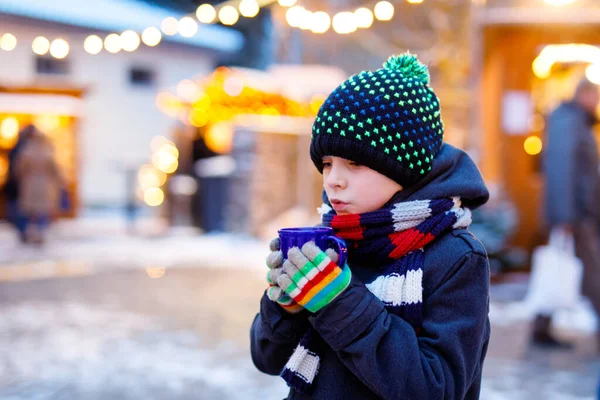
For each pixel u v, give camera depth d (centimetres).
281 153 1073
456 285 131
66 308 615
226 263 860
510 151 734
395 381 122
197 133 1168
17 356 468
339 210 138
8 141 1303
